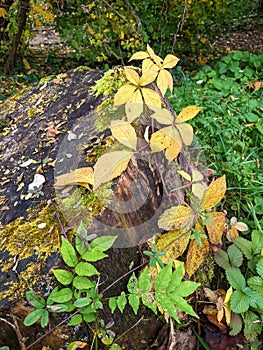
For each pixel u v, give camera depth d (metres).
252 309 0.70
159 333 0.67
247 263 0.76
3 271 0.57
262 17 3.38
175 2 2.07
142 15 2.02
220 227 0.70
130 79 0.67
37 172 0.71
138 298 0.57
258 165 1.06
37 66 2.32
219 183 0.68
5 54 2.19
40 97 0.95
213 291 0.70
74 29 2.09
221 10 2.27
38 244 0.58
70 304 0.55
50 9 2.04
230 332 0.67
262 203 0.90
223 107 1.25
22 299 0.54
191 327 0.69
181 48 2.29
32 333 0.57
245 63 1.77
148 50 0.70
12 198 0.68
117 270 0.62
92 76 0.93
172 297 0.57
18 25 2.09
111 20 1.99
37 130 0.84
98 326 0.59
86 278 0.55
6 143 0.86
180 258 0.69
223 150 1.07
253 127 1.18
